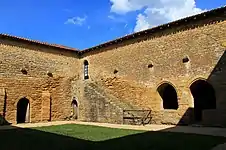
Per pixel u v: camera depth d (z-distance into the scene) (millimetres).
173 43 19453
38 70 23625
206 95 22594
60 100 25047
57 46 25406
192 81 18000
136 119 19078
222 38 16719
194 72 17938
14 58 21922
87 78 26609
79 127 17359
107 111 21031
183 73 18578
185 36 18750
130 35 22297
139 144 9930
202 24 17875
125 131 14547
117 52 23719
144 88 21031
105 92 22078
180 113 18547
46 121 23391
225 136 11898
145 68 21156
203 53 17594
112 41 23875
